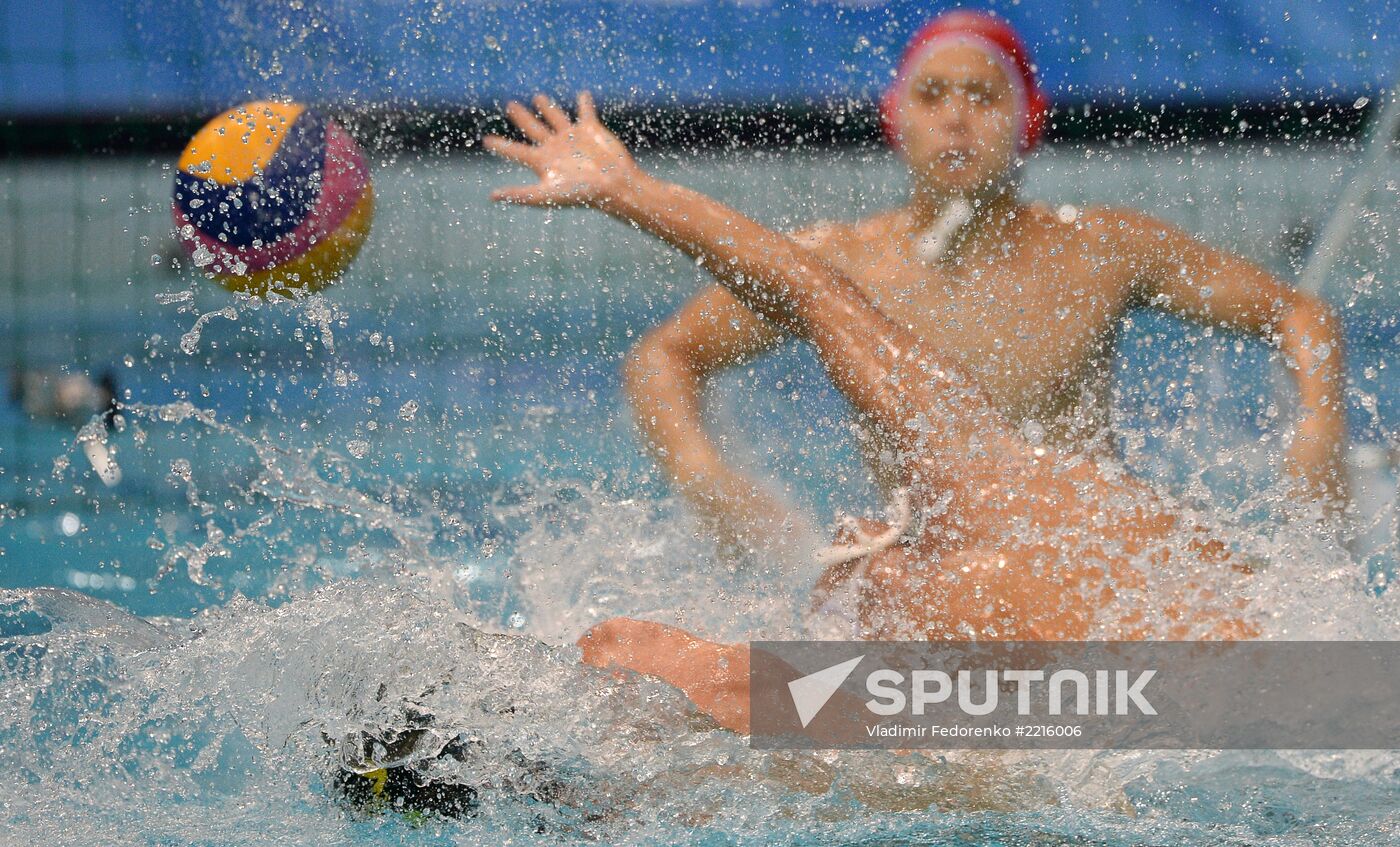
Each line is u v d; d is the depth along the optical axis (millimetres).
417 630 6414
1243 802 5656
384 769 5957
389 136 25109
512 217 24875
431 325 20328
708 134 24641
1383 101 22469
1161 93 24859
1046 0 25672
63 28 27203
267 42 25391
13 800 5988
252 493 14484
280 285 10898
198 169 10664
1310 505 6844
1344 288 17703
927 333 8914
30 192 26500
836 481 7664
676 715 6039
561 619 8492
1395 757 5781
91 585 12156
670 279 22203
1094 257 8961
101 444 16312
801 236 9430
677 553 8750
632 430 9711
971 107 9094
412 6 24812
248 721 6336
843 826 5570
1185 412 9188
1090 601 6082
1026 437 6590
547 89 25125
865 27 24547
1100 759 5918
